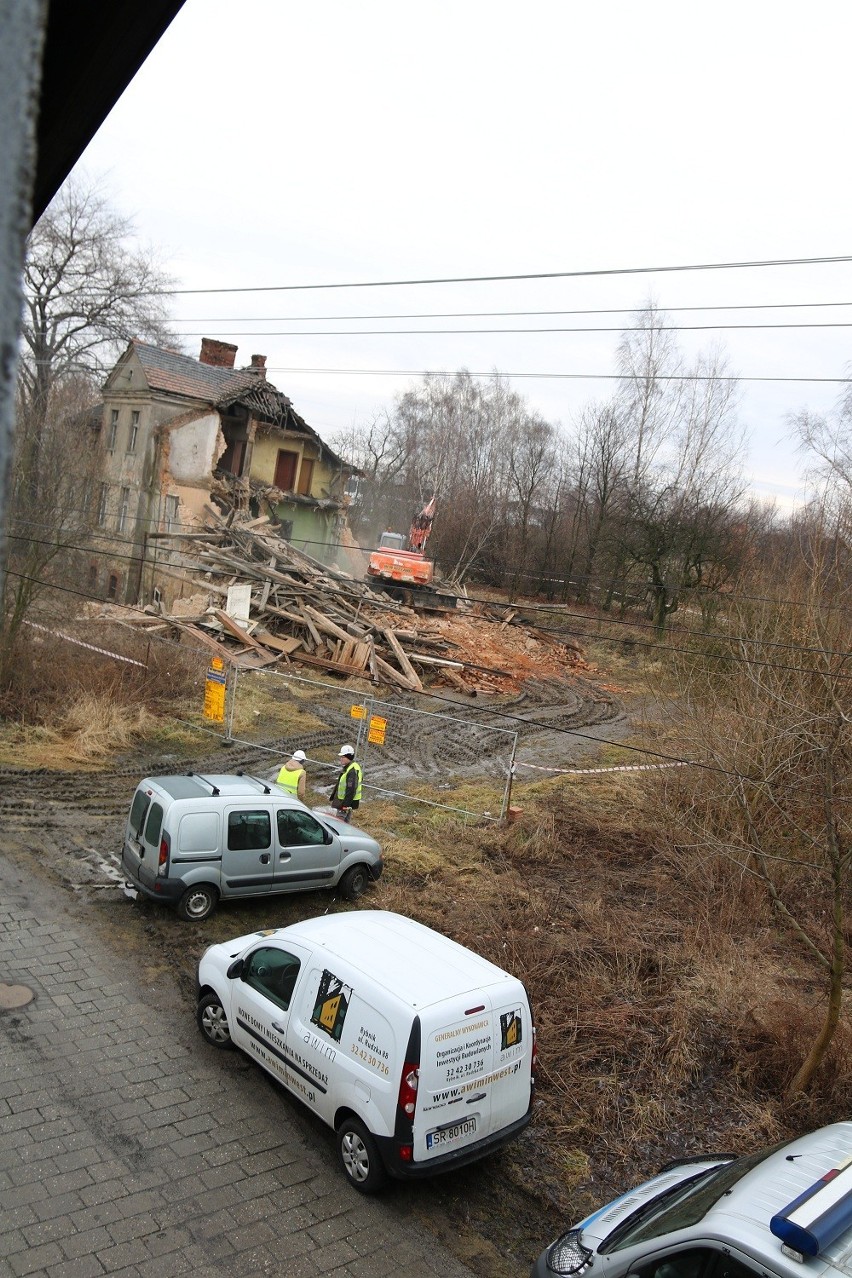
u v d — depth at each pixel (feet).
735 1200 17.29
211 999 30.35
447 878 46.96
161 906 39.78
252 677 85.30
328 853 42.19
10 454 2.39
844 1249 15.44
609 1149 28.04
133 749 61.82
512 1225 24.58
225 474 134.21
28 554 67.21
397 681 93.09
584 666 123.75
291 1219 23.15
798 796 46.85
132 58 5.20
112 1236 21.63
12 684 66.44
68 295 132.36
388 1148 23.36
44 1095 26.35
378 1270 22.07
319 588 107.96
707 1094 31.42
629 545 142.61
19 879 40.16
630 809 61.57
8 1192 22.48
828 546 61.16
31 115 2.30
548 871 50.55
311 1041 25.84
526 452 203.10
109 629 78.79
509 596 172.76
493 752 77.05
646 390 154.61
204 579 107.76
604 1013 34.55
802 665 52.42
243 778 43.06
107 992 32.48
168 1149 24.98
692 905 46.85
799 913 46.70
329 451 147.02
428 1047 23.54
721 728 53.36
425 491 197.67
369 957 26.40
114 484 122.62
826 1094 31.55
